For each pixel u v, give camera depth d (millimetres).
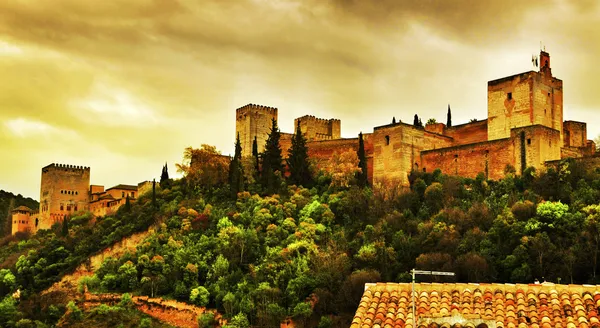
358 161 177375
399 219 148375
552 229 127750
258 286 139625
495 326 39688
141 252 165500
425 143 176750
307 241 148875
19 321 155000
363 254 136625
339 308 128750
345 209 160750
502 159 161125
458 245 130750
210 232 165000
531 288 42094
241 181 181250
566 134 178625
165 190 196000
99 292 159875
